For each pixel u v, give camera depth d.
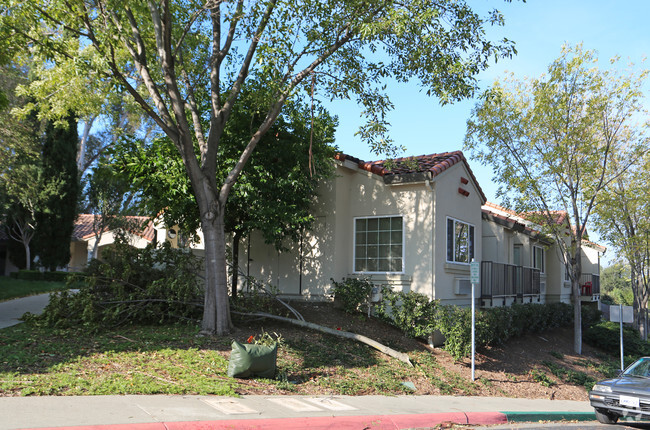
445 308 13.42
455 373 12.16
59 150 25.78
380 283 15.12
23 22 10.93
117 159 13.68
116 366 8.38
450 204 15.73
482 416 8.73
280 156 13.82
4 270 31.72
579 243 18.86
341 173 15.70
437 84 11.80
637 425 9.85
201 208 11.29
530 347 17.34
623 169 19.39
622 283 68.19
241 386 8.27
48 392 6.82
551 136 18.05
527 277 21.89
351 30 11.65
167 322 12.15
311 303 15.06
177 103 10.92
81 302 10.96
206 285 11.22
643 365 10.49
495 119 18.39
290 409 7.38
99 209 26.05
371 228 15.65
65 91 13.98
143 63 11.23
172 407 6.71
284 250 15.05
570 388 13.80
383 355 11.96
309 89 12.81
